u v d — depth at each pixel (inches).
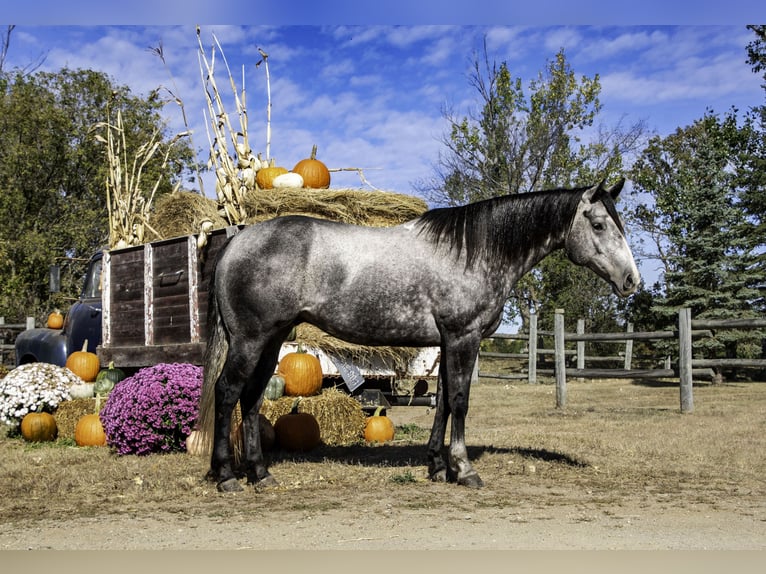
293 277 197.0
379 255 201.2
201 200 349.4
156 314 305.6
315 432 274.8
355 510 173.6
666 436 305.7
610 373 450.0
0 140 1009.5
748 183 924.0
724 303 787.4
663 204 1157.1
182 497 192.1
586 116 1123.9
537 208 205.3
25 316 939.3
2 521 166.1
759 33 940.6
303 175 348.2
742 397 526.9
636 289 200.8
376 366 309.6
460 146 1123.3
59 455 276.8
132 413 267.9
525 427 355.9
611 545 141.7
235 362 198.2
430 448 215.8
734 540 145.6
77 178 1059.3
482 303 201.8
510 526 157.2
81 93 1075.9
